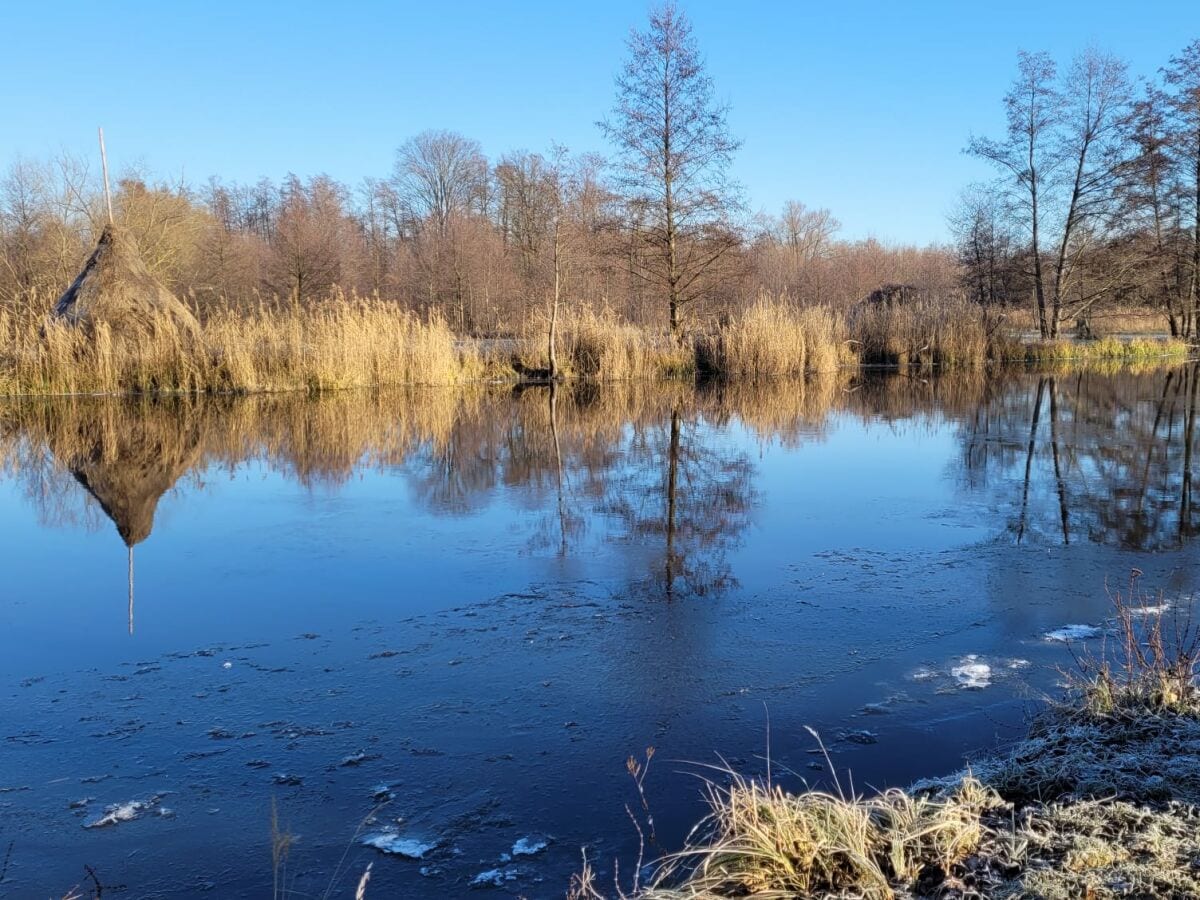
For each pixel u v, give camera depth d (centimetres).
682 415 1374
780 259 4400
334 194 4212
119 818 295
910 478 869
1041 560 584
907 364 2320
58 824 292
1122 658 415
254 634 463
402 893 256
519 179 3559
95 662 426
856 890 230
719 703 380
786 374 2092
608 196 2142
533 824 291
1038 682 396
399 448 1056
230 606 507
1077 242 2645
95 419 1264
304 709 376
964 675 406
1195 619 470
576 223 2311
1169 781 276
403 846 279
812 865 238
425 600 516
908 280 4962
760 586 537
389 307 1927
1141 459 948
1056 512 718
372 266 4078
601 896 243
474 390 1727
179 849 278
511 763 330
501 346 2123
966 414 1349
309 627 473
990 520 695
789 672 411
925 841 249
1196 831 244
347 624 477
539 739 349
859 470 918
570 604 507
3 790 312
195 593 531
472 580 554
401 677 408
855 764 326
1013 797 286
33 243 2880
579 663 423
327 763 331
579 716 369
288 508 752
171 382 1538
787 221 5734
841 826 248
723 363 2081
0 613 496
